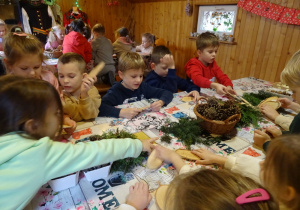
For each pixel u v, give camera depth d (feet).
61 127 2.10
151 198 2.04
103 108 3.86
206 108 3.43
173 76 6.09
